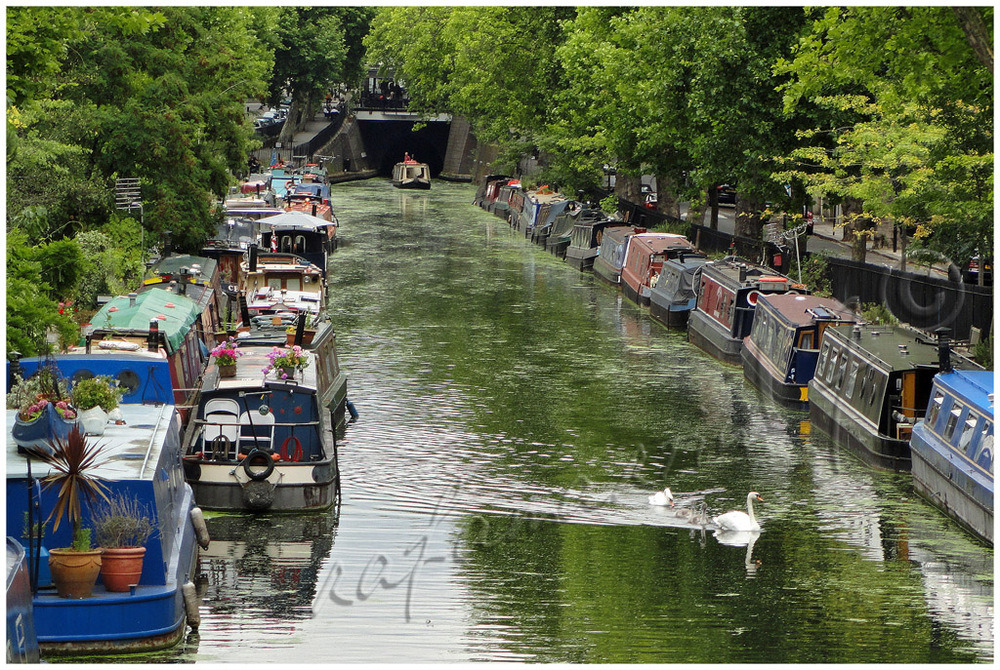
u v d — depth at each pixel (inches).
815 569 888.3
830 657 731.4
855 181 1603.1
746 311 1617.9
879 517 1009.5
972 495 941.2
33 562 677.9
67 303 1269.7
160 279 1421.0
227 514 981.2
